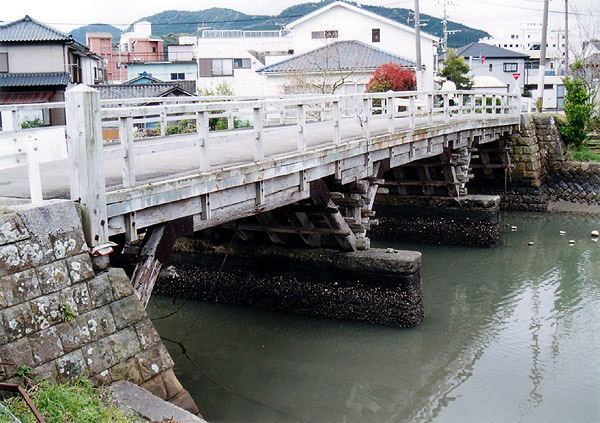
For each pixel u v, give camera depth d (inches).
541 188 965.8
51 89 1130.7
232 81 1649.9
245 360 416.8
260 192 337.1
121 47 2513.5
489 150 933.2
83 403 202.8
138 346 238.5
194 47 2055.9
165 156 380.2
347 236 464.1
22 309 205.0
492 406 359.9
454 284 595.8
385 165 502.3
